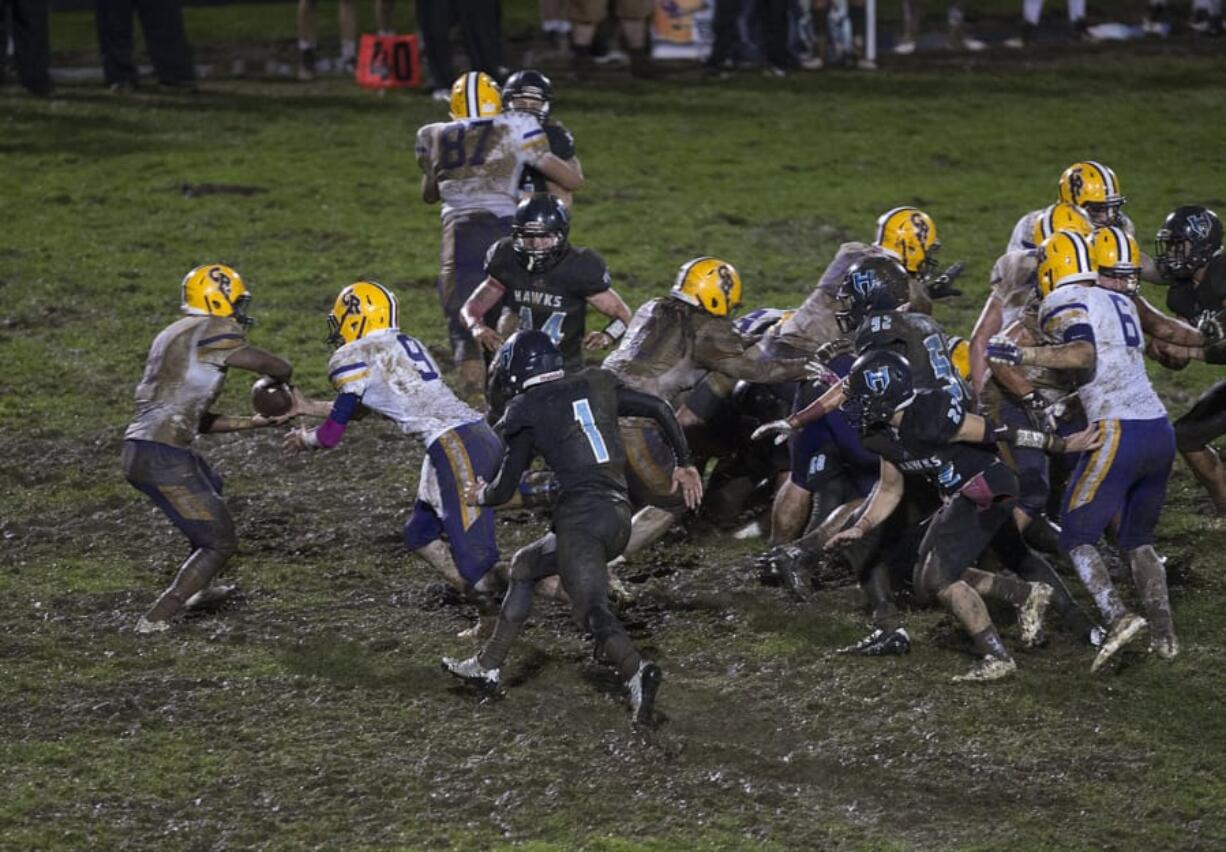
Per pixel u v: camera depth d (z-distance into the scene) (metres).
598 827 22.23
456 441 26.59
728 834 22.05
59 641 28.02
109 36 70.81
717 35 73.31
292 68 76.50
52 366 43.00
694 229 53.97
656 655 27.39
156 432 27.83
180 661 27.27
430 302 47.62
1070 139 64.38
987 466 25.42
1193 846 21.73
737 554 31.56
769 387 31.41
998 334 29.95
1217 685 25.88
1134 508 26.97
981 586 26.50
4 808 22.64
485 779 23.44
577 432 25.02
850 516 28.02
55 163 60.88
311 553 32.06
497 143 35.34
